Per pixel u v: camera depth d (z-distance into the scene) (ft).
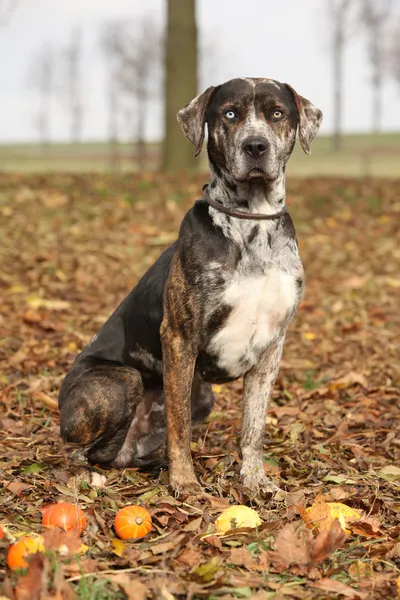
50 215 42.60
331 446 18.01
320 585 11.30
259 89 15.43
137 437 17.04
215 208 15.26
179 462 15.31
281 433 19.07
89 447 16.15
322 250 40.27
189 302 15.02
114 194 49.06
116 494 14.98
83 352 17.70
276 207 15.38
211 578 11.18
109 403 15.79
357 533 13.17
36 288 31.22
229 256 14.90
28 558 10.89
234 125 15.30
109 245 37.91
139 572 11.54
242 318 15.14
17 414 19.49
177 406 15.30
